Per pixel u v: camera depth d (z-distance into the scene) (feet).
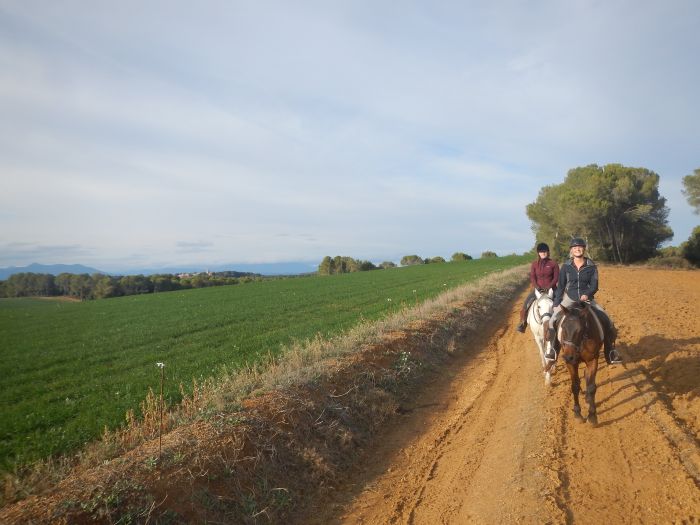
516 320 63.72
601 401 27.73
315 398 26.53
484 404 30.91
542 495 18.28
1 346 60.80
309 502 20.02
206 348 51.93
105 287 287.28
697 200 157.69
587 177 188.34
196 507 16.94
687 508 16.79
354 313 74.38
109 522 15.05
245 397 26.09
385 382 32.86
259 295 129.18
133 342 60.29
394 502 20.04
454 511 18.80
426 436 26.84
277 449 21.34
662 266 167.43
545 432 24.04
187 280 311.88
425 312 54.85
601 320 26.13
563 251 200.03
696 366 31.73
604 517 16.85
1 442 25.07
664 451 20.77
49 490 16.81
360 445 25.50
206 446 19.43
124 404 31.01
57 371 44.70
